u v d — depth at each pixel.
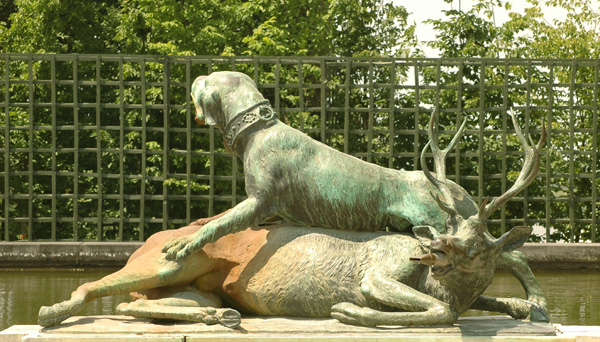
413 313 4.21
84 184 17.33
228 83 4.76
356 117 17.31
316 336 4.16
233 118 4.69
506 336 4.16
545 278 10.59
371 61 13.28
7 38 18.89
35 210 17.12
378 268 4.40
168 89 13.45
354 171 4.62
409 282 4.40
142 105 13.40
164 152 13.44
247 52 17.66
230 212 4.52
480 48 17.56
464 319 4.55
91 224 16.95
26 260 11.80
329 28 19.22
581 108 13.41
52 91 13.35
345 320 4.31
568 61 13.37
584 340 4.38
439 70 13.30
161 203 16.94
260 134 4.66
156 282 4.54
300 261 4.46
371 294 4.32
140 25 18.17
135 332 4.23
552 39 18.84
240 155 4.78
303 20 19.62
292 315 4.52
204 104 4.79
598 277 10.70
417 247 4.46
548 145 13.45
